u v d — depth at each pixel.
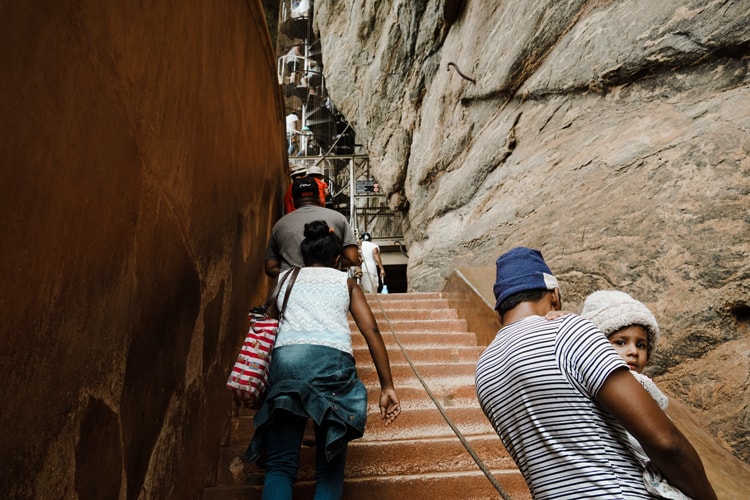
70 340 1.11
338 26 13.58
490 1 7.36
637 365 1.47
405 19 9.81
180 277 1.91
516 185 5.95
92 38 1.19
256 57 3.59
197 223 2.13
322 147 20.53
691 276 2.98
